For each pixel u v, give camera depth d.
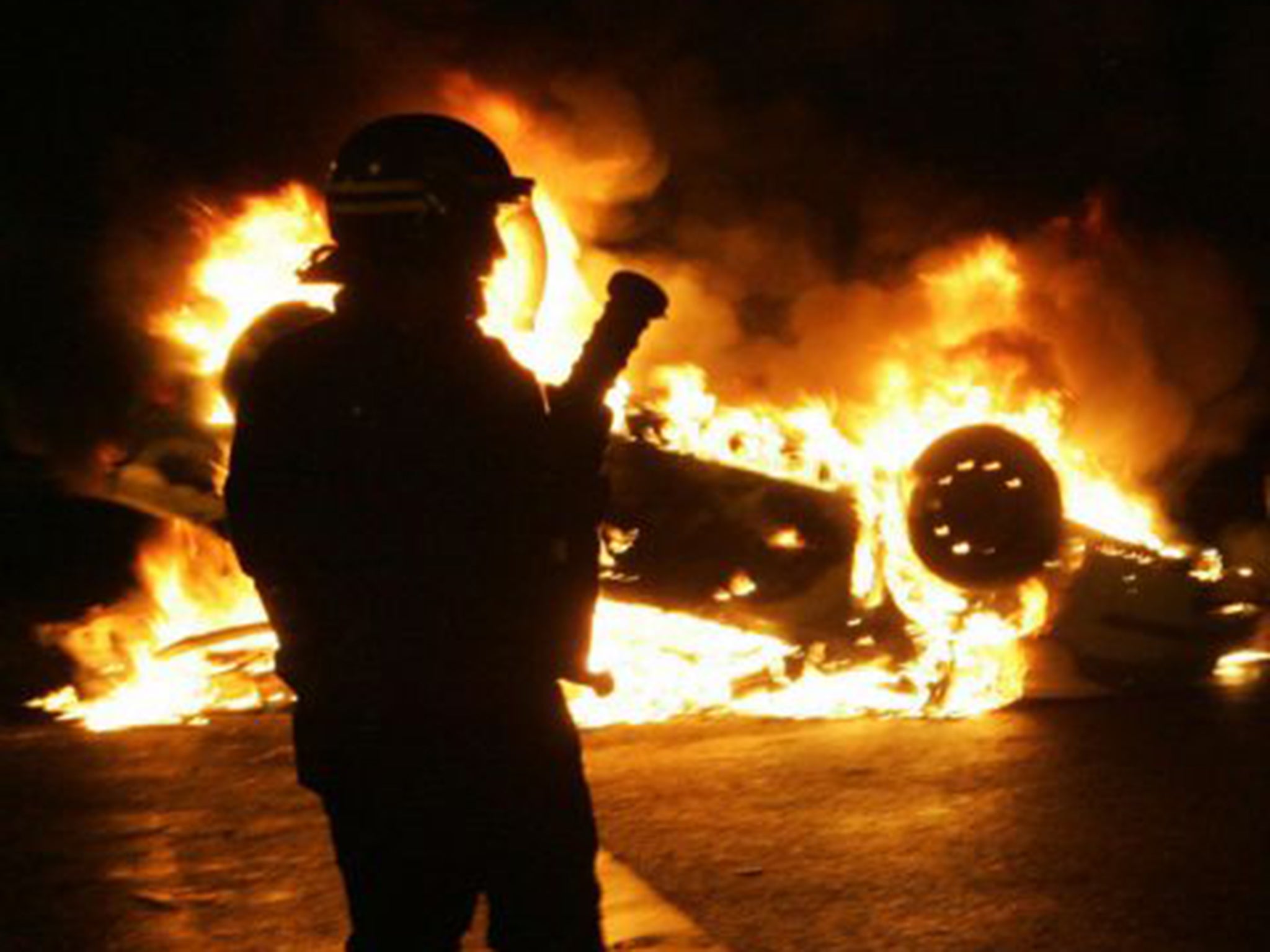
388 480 3.17
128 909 5.32
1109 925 4.93
